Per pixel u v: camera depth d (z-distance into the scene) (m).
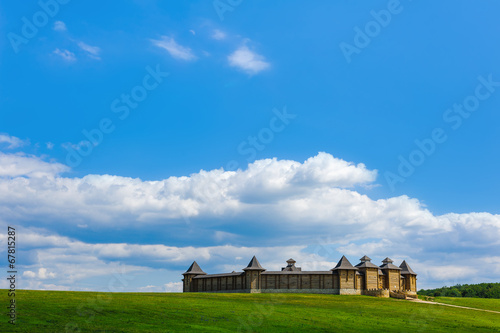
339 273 128.25
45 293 78.81
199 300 85.19
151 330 53.47
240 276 130.00
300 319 70.12
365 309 88.94
